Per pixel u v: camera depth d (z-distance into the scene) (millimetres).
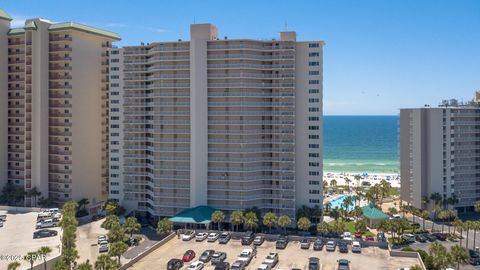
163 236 137625
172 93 153750
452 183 171125
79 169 174375
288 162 150500
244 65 149000
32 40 172000
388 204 193750
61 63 173375
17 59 186375
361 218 161375
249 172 149250
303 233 139625
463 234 143750
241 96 149250
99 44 182500
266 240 131625
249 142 149500
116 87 164625
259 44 152125
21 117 186125
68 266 90250
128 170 163625
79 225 152125
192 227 143375
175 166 153625
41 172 172375
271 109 153000
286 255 116688
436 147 169125
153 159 156000
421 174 170875
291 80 150750
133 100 162125
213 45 150500
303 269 105562
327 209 173625
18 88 186375
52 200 171250
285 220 134250
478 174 178250
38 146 171750
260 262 110438
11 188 181250
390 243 132125
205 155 150000
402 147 185500
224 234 131625
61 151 172750
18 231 135125
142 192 162750
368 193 186875
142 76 161375
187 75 152250
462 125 174250
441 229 150000
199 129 150125
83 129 176000
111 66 164625
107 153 184375
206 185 149875
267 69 152000
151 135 160000
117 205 158250
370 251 120750
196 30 151125
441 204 162000
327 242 123750
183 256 111125
